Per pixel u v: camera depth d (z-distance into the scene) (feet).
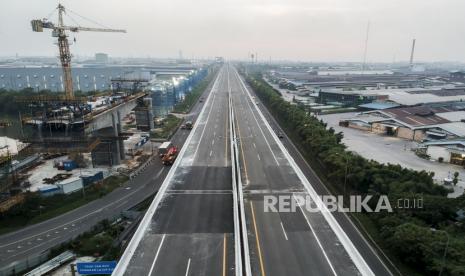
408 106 504.43
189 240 148.56
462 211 178.29
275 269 125.80
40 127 255.09
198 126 378.94
